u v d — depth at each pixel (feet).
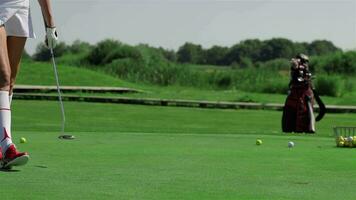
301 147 57.41
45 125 110.83
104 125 119.75
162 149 52.95
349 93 300.61
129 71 383.45
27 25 41.22
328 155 49.93
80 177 36.63
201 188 34.01
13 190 32.14
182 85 371.56
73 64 414.62
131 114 164.55
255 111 194.49
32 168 39.55
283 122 101.71
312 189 34.35
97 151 50.16
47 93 255.70
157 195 31.83
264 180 36.99
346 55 344.28
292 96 101.09
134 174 38.19
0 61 39.14
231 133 78.69
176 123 136.67
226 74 363.15
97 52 420.77
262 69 361.71
